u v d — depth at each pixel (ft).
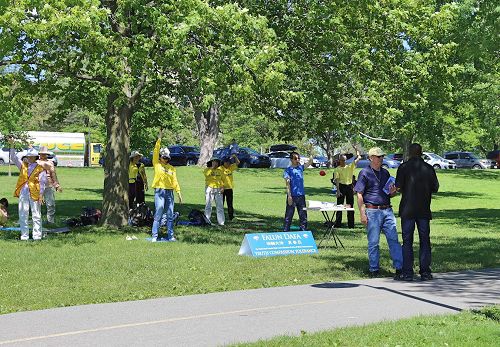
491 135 232.94
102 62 58.75
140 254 49.44
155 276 40.34
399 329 25.98
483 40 81.30
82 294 34.86
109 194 67.56
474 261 47.24
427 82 79.36
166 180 57.93
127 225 67.46
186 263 45.21
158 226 57.88
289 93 69.10
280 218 84.48
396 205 111.34
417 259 49.06
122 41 59.36
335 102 72.54
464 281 38.86
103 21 59.77
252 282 38.70
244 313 30.30
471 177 171.12
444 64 80.23
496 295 34.19
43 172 59.77
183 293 35.55
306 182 152.76
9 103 68.03
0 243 54.49
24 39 63.77
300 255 49.34
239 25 59.82
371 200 41.83
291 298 33.88
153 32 63.46
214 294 35.12
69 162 239.91
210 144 174.09
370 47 74.84
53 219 70.69
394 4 77.36
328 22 70.90
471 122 200.34
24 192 56.75
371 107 73.87
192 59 60.49
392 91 75.97
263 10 71.56
